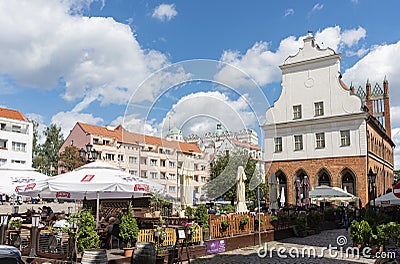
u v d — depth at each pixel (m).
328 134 36.69
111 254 10.77
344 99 36.25
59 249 10.66
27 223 13.57
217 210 19.45
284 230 18.94
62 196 16.25
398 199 21.17
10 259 5.36
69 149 59.91
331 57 37.16
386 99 55.31
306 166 37.34
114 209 17.47
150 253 9.88
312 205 29.78
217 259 12.31
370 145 36.53
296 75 39.09
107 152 52.88
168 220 13.50
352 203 34.12
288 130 38.72
